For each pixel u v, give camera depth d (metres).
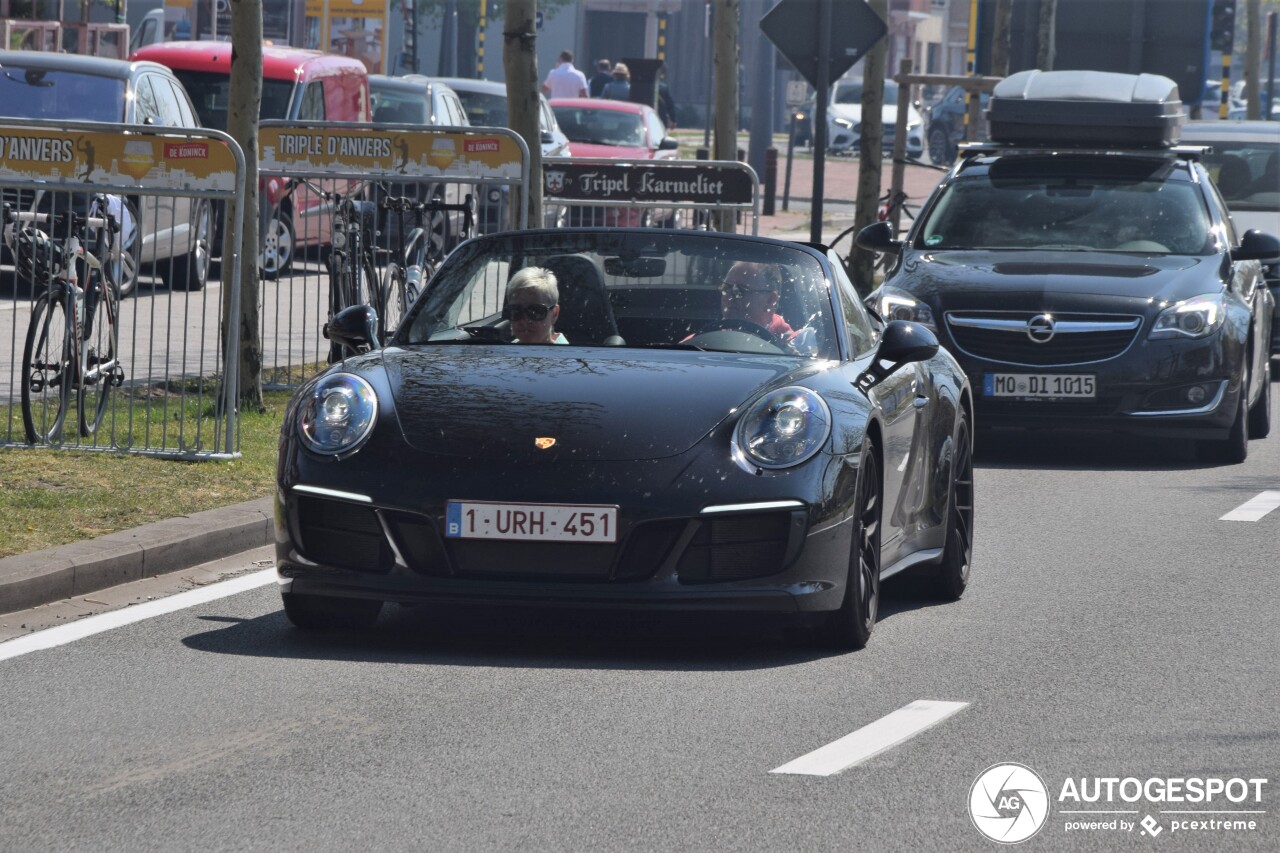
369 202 30.14
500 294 16.81
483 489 14.19
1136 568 19.22
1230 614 16.97
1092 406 26.31
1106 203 29.16
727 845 10.34
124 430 24.00
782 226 65.19
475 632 15.62
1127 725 13.04
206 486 20.62
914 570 17.66
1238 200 42.06
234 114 25.14
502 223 31.22
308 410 14.92
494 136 27.52
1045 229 28.88
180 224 30.06
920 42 161.88
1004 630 16.20
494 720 12.82
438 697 13.41
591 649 15.07
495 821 10.67
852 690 13.87
